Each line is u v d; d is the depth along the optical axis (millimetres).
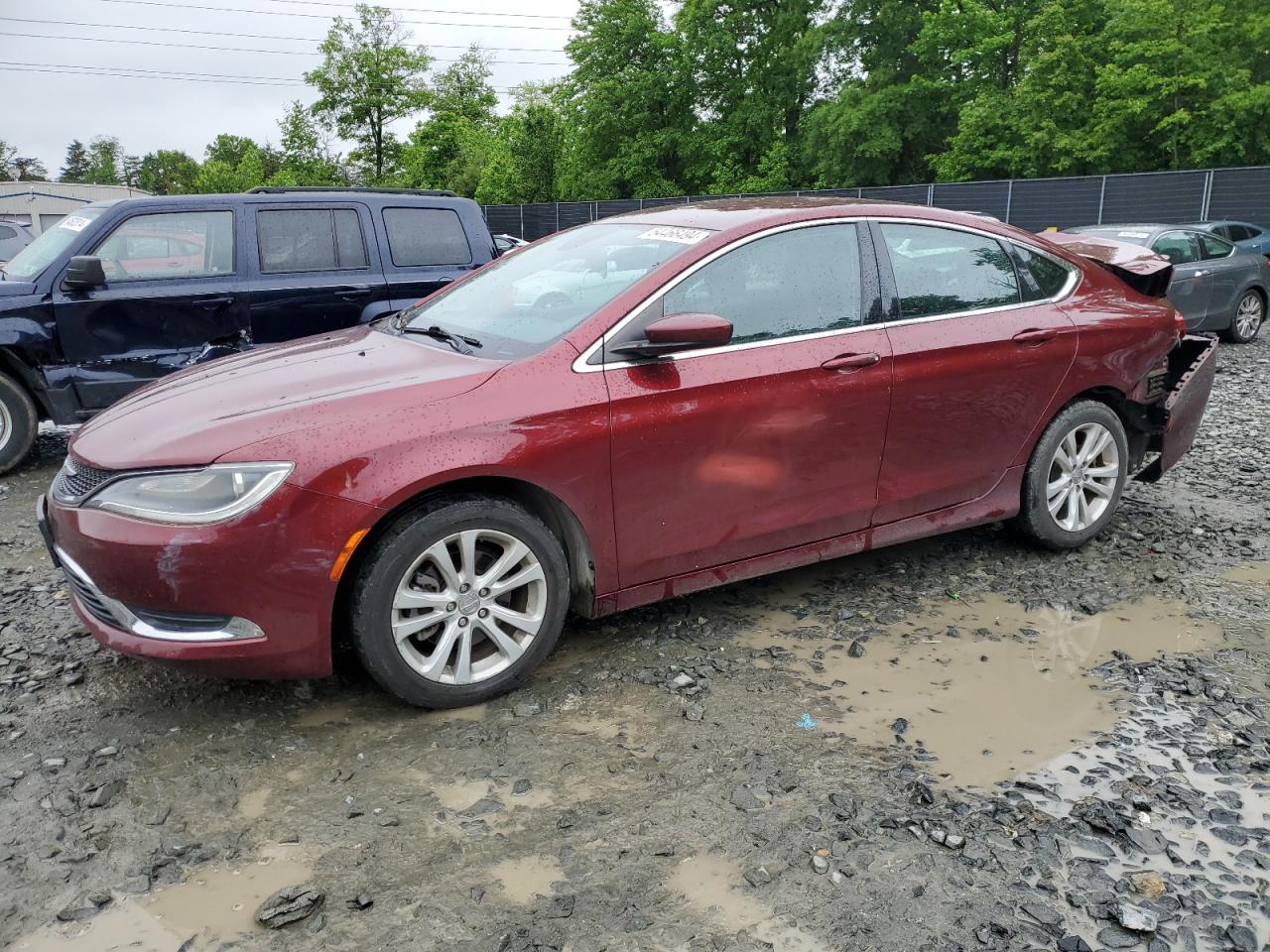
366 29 54938
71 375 6348
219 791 2768
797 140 42094
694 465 3504
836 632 3848
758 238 3729
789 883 2383
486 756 2959
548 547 3277
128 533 2857
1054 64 29188
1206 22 26484
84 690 3387
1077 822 2623
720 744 3020
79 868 2438
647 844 2531
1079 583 4336
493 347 3490
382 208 7250
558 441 3213
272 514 2854
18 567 4727
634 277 3570
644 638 3801
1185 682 3414
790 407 3650
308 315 6965
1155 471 5016
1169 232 11898
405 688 3117
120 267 6461
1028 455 4422
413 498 3100
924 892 2355
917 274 4086
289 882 2391
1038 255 4508
